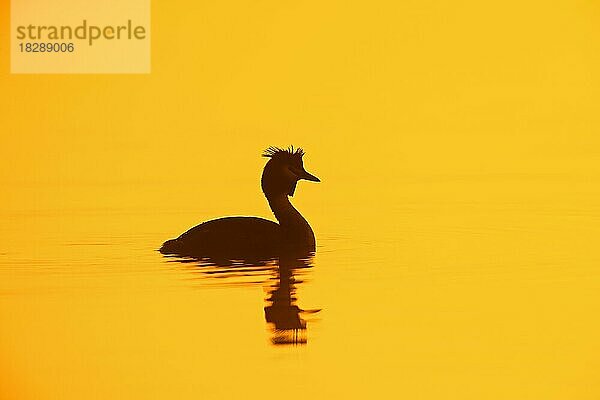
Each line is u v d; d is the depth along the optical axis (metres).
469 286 10.05
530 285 10.16
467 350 8.77
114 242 11.12
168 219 11.92
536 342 9.03
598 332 9.21
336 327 9.05
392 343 8.88
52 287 10.01
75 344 8.98
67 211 11.94
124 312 9.28
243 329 9.03
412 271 10.47
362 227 11.85
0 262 10.59
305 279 10.16
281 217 10.87
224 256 10.59
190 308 9.41
